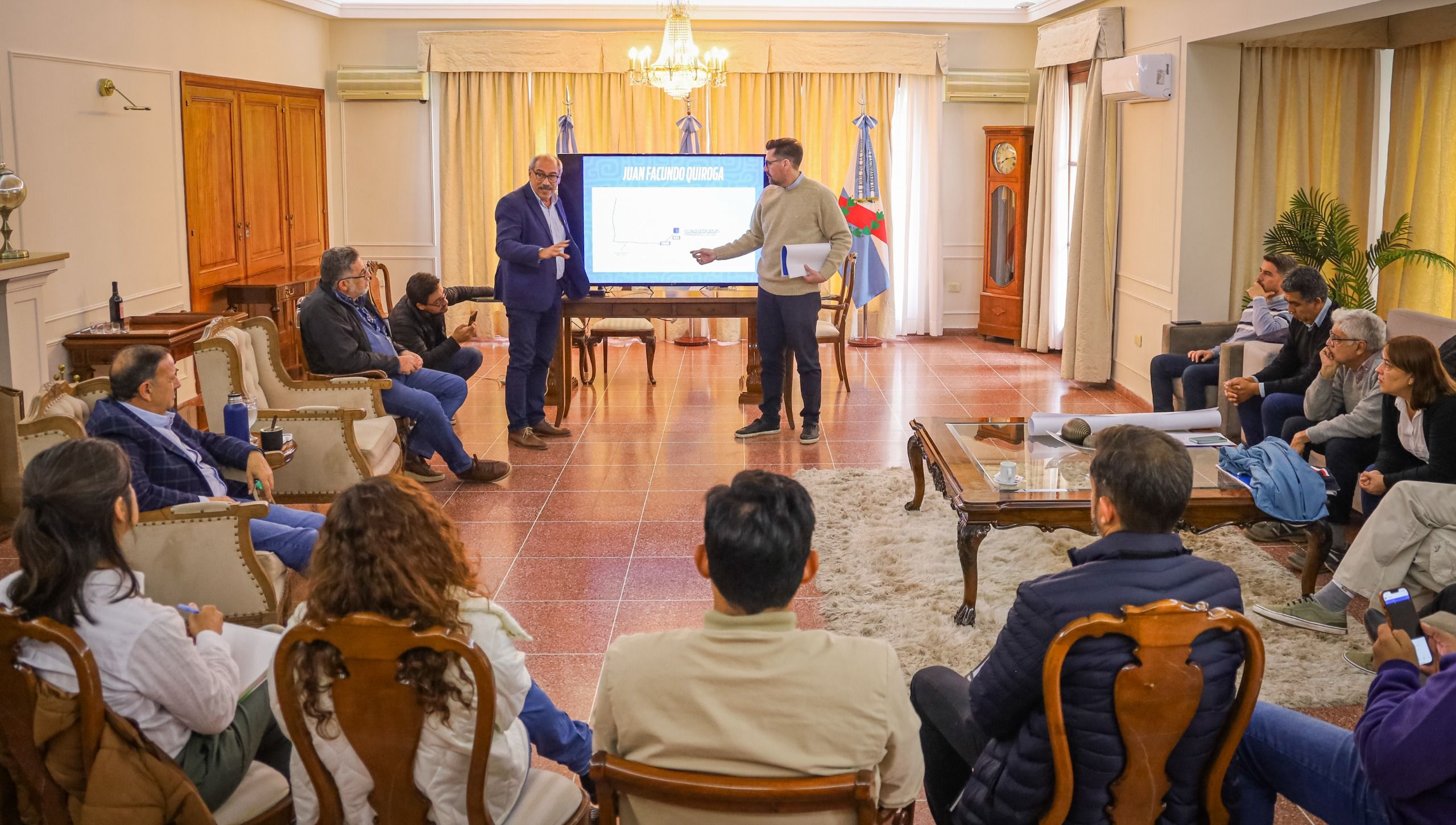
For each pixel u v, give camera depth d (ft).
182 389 24.25
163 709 6.89
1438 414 12.73
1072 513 12.51
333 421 15.07
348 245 33.40
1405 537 11.82
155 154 23.61
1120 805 6.47
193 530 11.00
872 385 27.14
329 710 6.24
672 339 33.40
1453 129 21.94
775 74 32.58
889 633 12.66
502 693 6.58
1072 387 27.04
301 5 29.55
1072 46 27.50
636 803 5.74
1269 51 22.80
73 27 20.59
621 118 32.58
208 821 6.75
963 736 7.86
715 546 5.75
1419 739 6.11
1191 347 22.48
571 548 15.94
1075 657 6.32
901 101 33.09
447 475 19.72
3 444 15.99
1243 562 14.83
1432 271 22.67
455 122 32.53
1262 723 7.58
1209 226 23.24
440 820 6.40
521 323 21.26
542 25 32.17
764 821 5.50
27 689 6.46
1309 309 17.26
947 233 34.09
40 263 17.74
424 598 6.31
